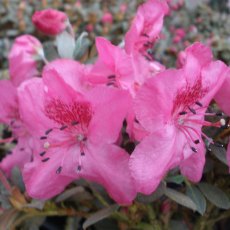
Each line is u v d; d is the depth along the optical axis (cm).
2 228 11
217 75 10
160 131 9
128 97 9
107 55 10
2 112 13
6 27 33
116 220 12
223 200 11
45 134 10
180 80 9
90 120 10
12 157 13
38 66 14
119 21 33
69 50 13
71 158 10
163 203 11
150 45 11
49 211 12
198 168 10
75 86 10
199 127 10
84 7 35
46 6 34
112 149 10
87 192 12
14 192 12
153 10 11
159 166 9
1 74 26
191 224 12
